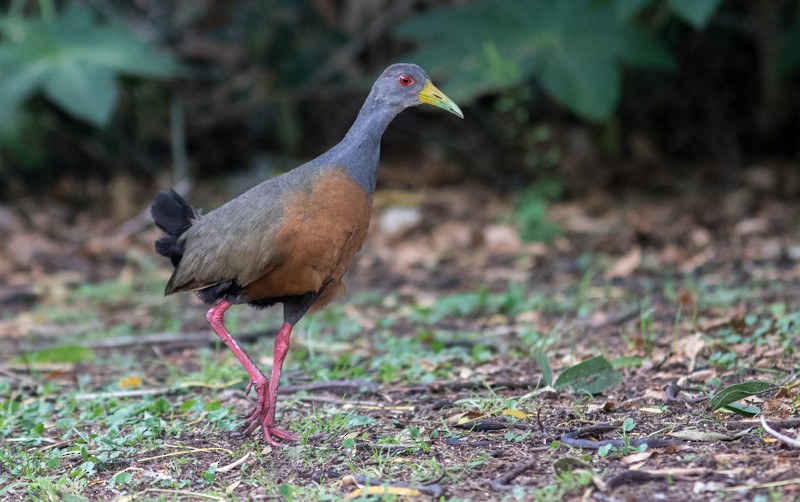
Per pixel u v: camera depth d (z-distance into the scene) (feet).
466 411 25.39
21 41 50.80
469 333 34.35
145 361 33.88
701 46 61.77
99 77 49.98
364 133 25.40
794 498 18.65
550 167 57.52
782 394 24.63
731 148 59.72
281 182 24.68
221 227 24.73
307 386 28.53
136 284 44.57
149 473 22.66
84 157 63.10
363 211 24.97
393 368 29.63
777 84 57.98
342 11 63.21
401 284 43.50
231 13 63.00
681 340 29.89
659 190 56.03
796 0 57.11
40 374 32.63
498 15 50.29
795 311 33.19
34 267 47.78
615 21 49.55
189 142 63.77
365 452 23.02
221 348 34.76
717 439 22.08
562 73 48.55
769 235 45.96
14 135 56.39
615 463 21.13
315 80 60.64
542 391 26.25
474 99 62.85
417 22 50.70
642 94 60.95
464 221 52.24
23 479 22.72
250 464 23.13
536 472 21.04
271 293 24.82
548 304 37.29
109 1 62.28
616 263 43.60
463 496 20.02
